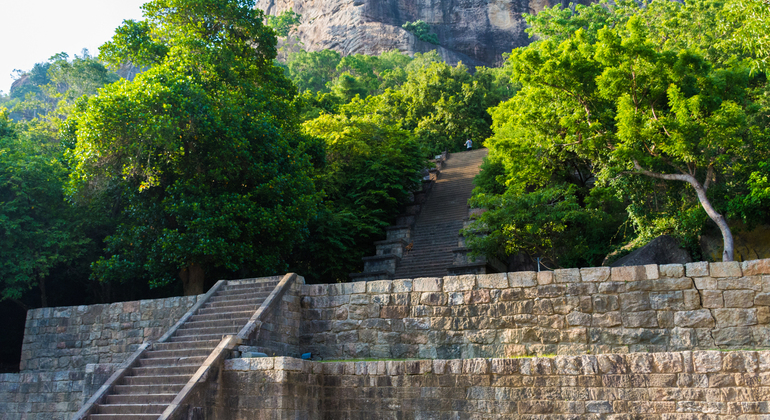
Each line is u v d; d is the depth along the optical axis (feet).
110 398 33.24
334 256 73.36
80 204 55.83
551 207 58.90
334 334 40.50
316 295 41.96
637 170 49.67
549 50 57.26
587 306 35.19
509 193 61.05
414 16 265.13
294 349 40.34
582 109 56.39
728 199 50.14
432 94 153.17
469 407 30.94
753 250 48.73
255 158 56.29
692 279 33.73
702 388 27.12
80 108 63.72
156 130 48.11
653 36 84.23
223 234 52.85
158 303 46.68
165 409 30.01
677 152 44.52
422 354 37.88
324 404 33.91
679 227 53.72
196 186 53.62
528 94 60.29
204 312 42.70
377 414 32.63
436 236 83.97
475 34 256.32
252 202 54.39
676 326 33.24
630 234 63.16
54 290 67.72
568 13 103.19
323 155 73.46
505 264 76.33
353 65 205.16
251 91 60.90
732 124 43.19
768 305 31.76
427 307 38.75
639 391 28.14
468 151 133.39
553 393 29.58
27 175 57.06
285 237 57.67
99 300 67.77
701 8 79.66
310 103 127.03
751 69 48.29
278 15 302.04
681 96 45.37
